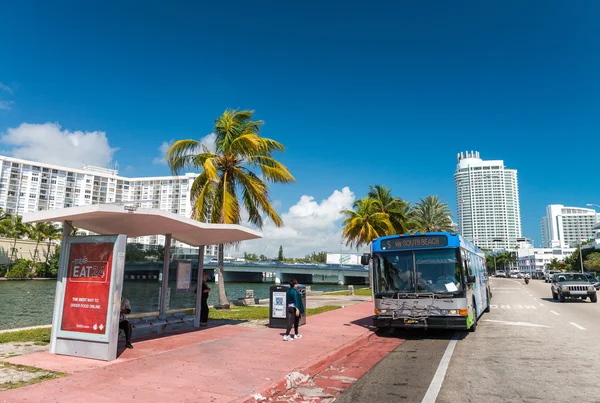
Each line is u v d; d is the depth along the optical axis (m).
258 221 22.50
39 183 125.31
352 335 12.10
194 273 13.62
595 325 14.74
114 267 8.50
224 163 21.44
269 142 21.83
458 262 12.05
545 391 6.48
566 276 27.81
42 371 7.34
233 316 16.98
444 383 7.02
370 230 34.53
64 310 8.86
